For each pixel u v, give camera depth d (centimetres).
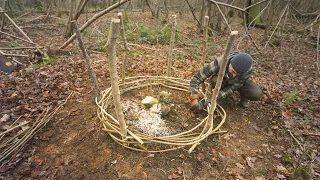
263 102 346
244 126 293
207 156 243
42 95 332
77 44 591
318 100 358
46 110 299
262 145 264
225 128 286
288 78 455
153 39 643
